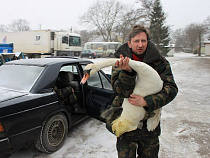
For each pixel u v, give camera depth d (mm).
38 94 2363
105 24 41250
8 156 2527
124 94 1408
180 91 6793
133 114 1421
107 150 2713
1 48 9781
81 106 3301
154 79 1305
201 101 5469
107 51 28953
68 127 2947
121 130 1472
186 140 3092
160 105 1349
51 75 2607
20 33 22188
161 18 35156
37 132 2279
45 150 2500
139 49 1419
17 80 2609
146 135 1567
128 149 1619
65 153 2613
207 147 2881
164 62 1478
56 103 2547
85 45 30672
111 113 1702
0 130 1904
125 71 1333
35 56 22078
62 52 20719
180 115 4270
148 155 1657
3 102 1990
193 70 13508
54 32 20781
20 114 2068
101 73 3604
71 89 3201
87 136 3129
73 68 3736
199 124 3764
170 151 2748
